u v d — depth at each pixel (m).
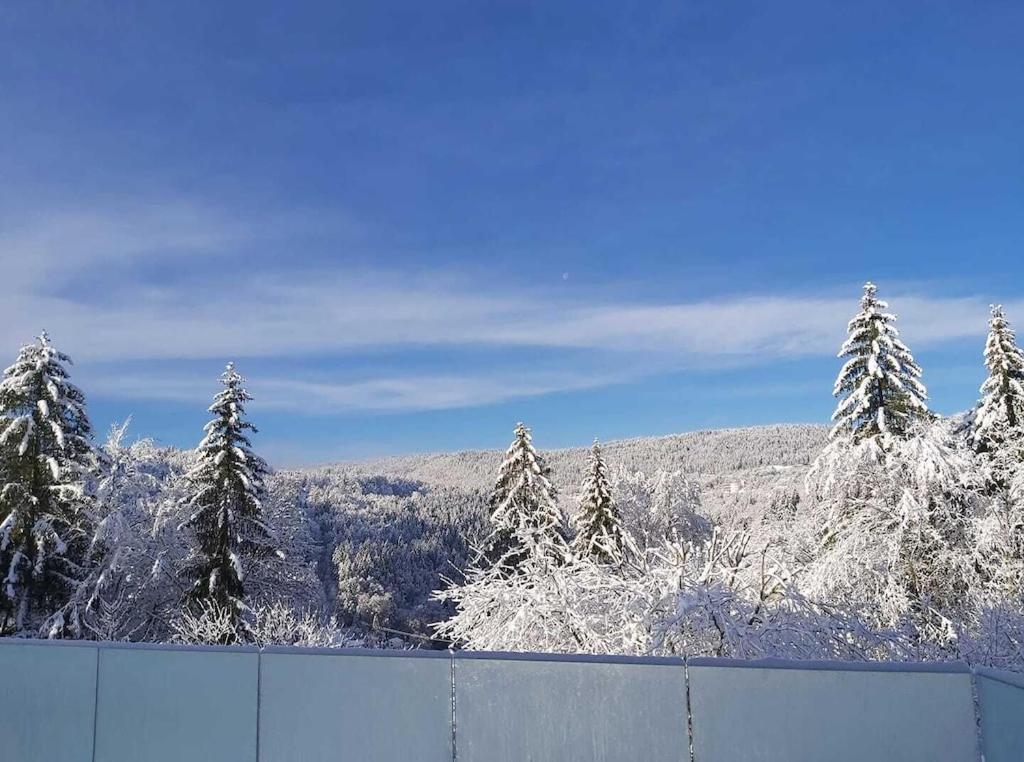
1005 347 24.89
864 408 20.95
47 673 6.12
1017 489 18.42
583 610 10.11
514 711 4.98
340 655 5.38
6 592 21.70
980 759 4.15
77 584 23.58
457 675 5.12
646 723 4.74
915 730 4.27
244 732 5.51
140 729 5.78
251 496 26.36
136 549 25.73
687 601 8.83
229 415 26.28
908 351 21.20
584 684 4.87
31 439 22.91
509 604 10.55
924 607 17.22
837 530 19.30
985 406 24.39
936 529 18.08
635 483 41.25
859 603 10.41
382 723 5.22
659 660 4.77
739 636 8.76
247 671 5.57
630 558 10.74
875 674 4.38
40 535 22.39
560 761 4.86
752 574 10.26
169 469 31.16
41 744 6.04
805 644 8.98
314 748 5.34
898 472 18.77
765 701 4.55
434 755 5.09
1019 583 17.05
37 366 23.38
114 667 5.93
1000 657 9.66
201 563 26.02
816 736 4.44
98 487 25.06
